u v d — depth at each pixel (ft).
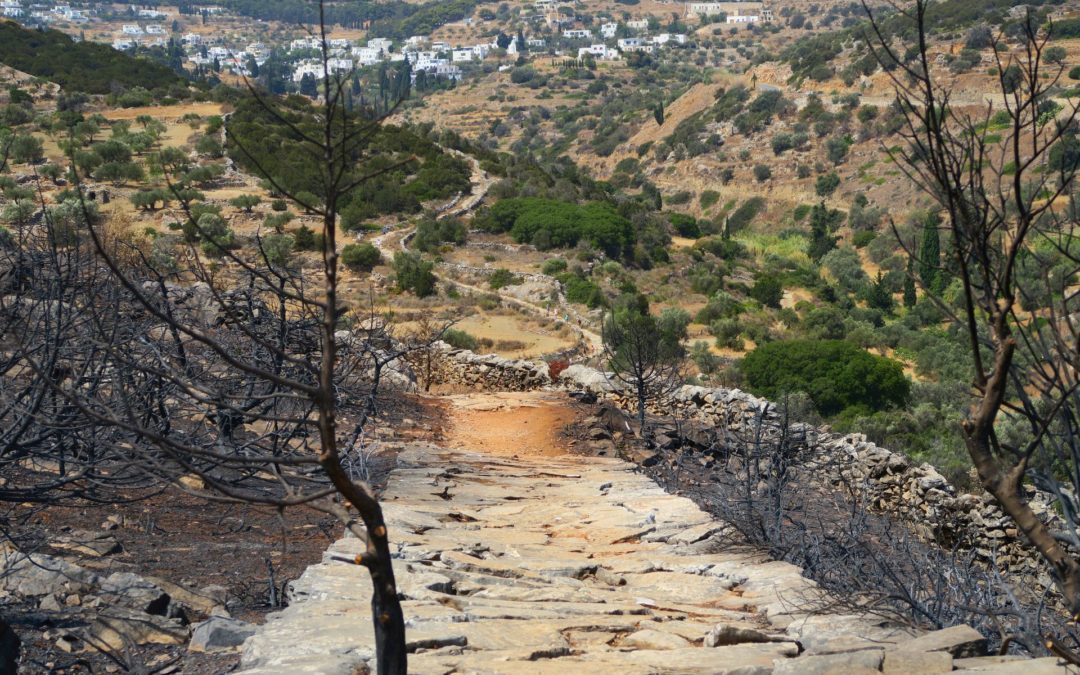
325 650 15.16
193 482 30.35
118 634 17.26
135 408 25.16
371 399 31.89
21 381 22.94
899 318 246.88
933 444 110.63
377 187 262.88
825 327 218.59
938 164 10.71
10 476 21.33
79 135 267.59
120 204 217.36
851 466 45.34
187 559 23.32
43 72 353.72
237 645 17.26
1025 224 10.52
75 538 22.90
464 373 76.95
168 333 30.37
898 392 149.48
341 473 11.34
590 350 166.40
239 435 31.27
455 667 15.05
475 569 22.70
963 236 10.67
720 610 20.24
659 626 18.26
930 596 20.61
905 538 25.38
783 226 417.69
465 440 50.83
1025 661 13.85
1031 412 11.66
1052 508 36.88
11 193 181.57
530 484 38.04
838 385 149.59
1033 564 36.70
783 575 23.06
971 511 39.65
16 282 21.16
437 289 203.10
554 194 293.84
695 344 190.19
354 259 209.46
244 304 33.32
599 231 250.16
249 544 25.35
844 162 442.50
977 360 10.75
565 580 22.44
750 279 273.33
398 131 322.55
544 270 225.97
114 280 24.02
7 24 388.16
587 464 45.73
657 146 545.03
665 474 44.21
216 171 251.19
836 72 505.66
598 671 15.02
